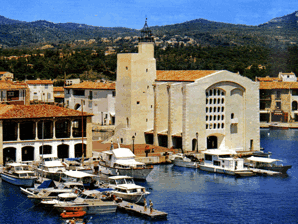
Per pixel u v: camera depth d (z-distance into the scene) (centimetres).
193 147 13825
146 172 10794
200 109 13600
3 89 14975
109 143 14838
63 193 8938
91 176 9794
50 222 8144
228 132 14075
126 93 14750
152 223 8188
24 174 10175
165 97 14275
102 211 8619
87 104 18488
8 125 12169
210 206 9119
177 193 9919
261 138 17488
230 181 11025
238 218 8512
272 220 8438
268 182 10962
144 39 14838
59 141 12006
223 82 13912
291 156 13850
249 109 14338
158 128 14338
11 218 8319
